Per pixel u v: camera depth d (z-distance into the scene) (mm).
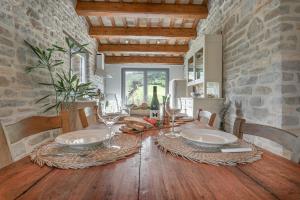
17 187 540
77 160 726
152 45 6219
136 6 4066
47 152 810
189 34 5262
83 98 4043
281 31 1943
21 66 2201
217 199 488
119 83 7398
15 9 2096
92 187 544
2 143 802
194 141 875
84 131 1057
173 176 615
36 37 2541
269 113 2125
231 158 754
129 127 1298
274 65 2035
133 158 773
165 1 4137
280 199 488
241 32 2758
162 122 1502
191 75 4602
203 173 638
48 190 526
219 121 3379
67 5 3619
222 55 3473
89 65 5211
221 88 3463
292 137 806
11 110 2021
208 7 4211
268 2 2129
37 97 2529
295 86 1942
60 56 3318
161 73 7500
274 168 677
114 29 5148
